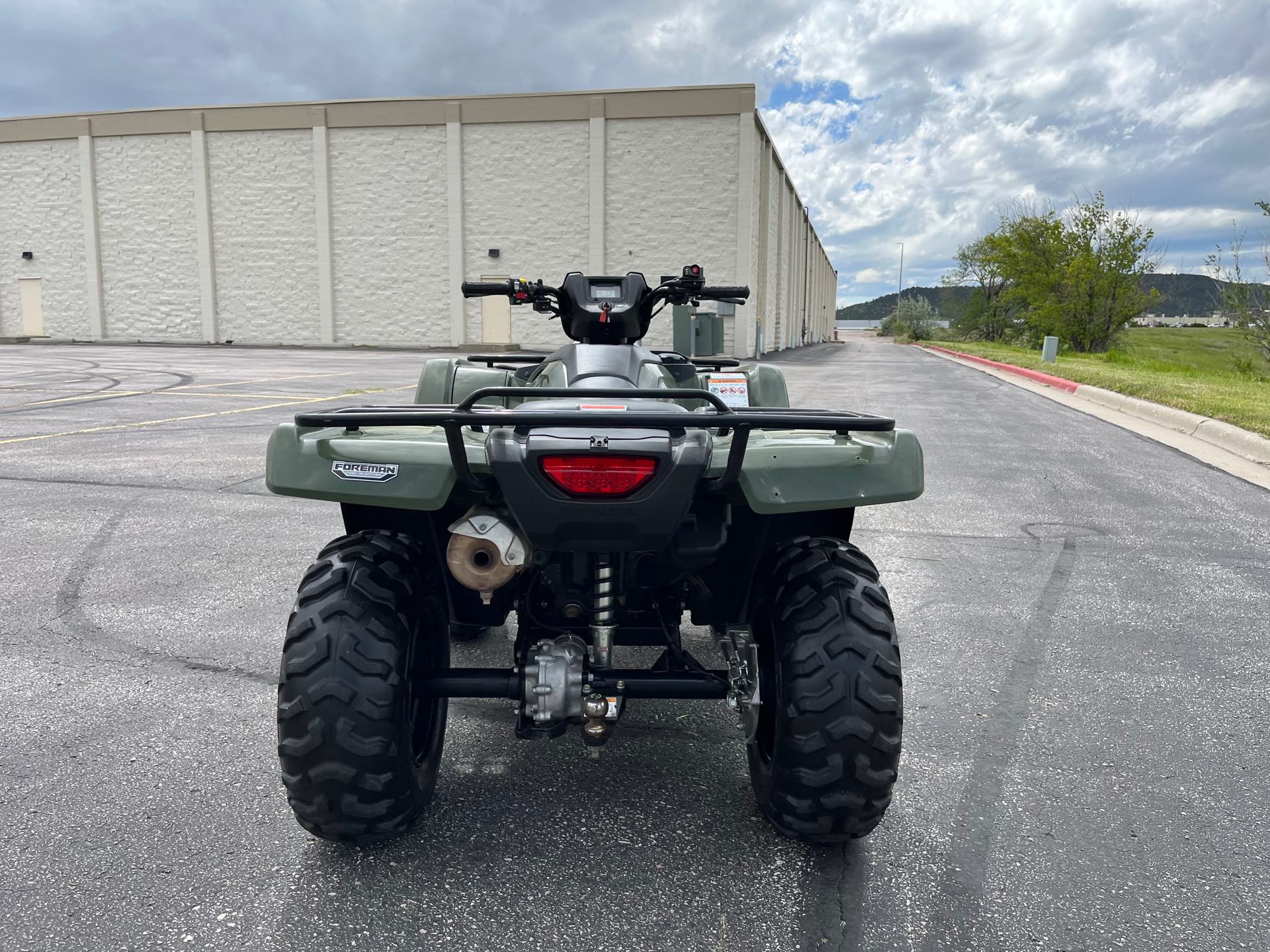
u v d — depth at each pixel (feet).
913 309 277.23
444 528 8.99
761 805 8.44
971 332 231.91
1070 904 7.48
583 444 6.77
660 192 99.25
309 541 18.90
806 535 9.28
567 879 7.72
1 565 17.06
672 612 9.47
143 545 18.54
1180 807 9.09
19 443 30.71
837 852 8.21
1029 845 8.38
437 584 9.04
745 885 7.68
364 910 7.24
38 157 112.27
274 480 7.63
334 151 106.11
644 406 8.09
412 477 7.46
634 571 8.34
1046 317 130.72
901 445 7.87
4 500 22.40
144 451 29.30
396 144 104.73
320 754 7.36
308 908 7.26
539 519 6.94
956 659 13.08
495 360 13.47
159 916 7.13
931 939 7.02
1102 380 58.13
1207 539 20.13
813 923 7.18
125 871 7.73
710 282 99.40
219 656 12.75
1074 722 11.06
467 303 106.42
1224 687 12.17
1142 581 16.97
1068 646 13.65
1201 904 7.50
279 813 8.72
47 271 114.42
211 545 18.54
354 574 7.82
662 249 100.07
